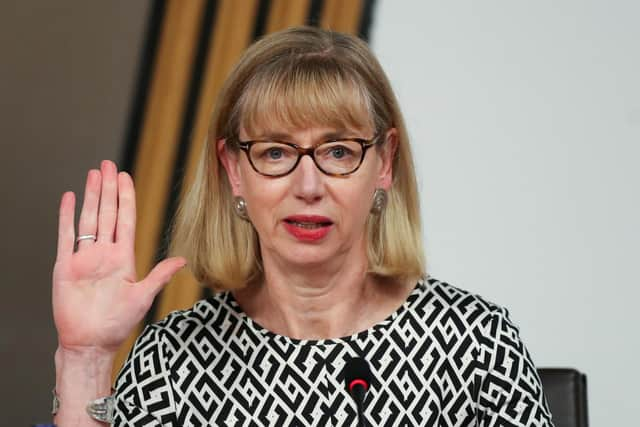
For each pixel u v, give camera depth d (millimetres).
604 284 10914
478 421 5961
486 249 11102
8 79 12508
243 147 5562
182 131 12258
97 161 12461
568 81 11008
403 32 11312
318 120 5441
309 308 5914
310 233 5469
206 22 12203
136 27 12375
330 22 11570
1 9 12461
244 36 12070
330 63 5551
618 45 10938
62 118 12516
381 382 5852
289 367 5887
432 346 5965
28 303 12672
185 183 12125
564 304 10977
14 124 12539
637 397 10828
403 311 6051
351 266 5867
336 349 5906
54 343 12680
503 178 11094
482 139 11133
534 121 11047
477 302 6172
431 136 11188
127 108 12383
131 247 5504
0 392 12625
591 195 10953
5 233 12641
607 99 10945
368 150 5523
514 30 11102
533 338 11008
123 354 11805
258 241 6066
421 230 6117
